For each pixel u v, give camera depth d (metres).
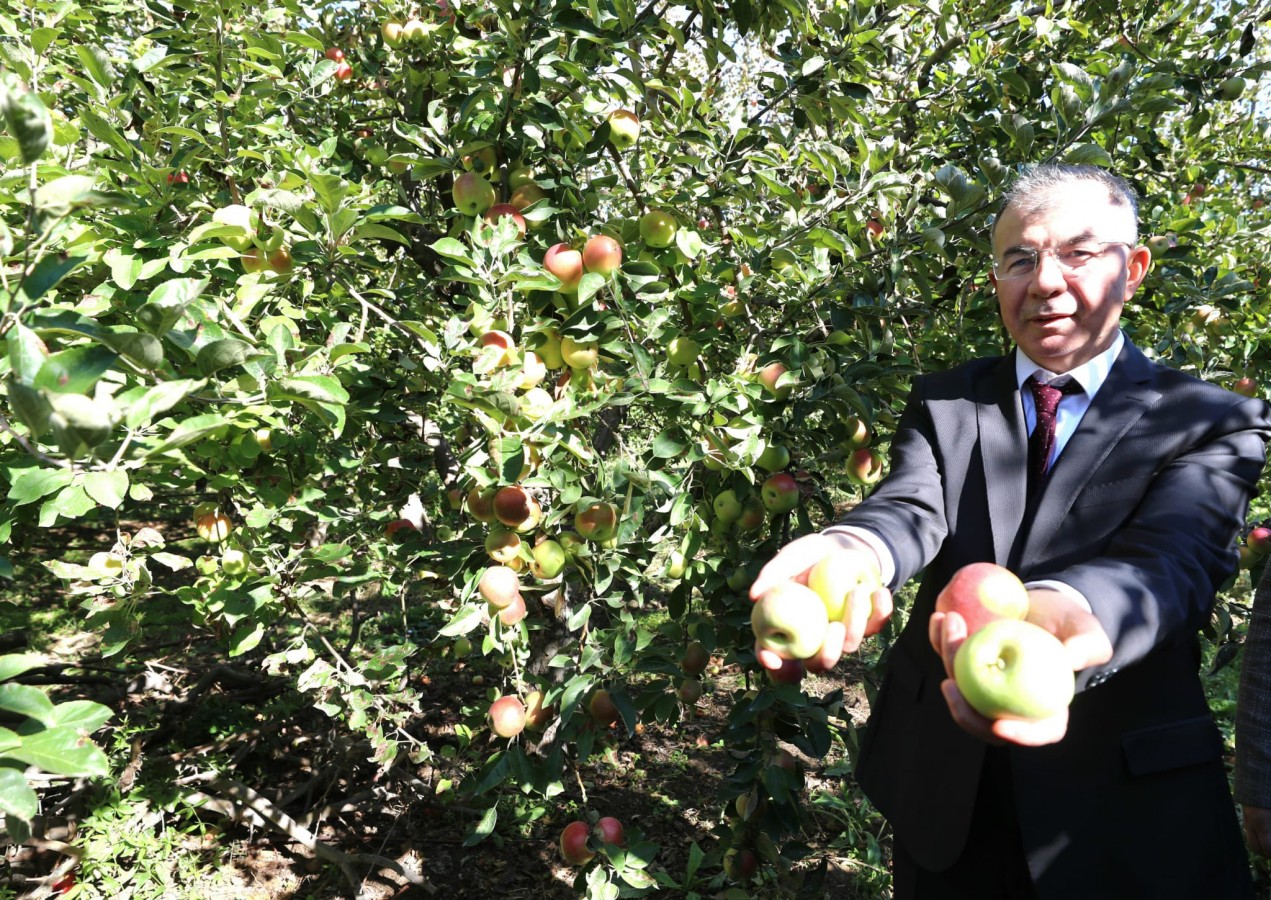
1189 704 1.44
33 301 1.09
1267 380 3.01
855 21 2.64
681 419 2.27
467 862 3.58
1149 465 1.42
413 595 5.32
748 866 2.45
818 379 2.14
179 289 1.21
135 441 1.48
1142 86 2.17
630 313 2.09
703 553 2.39
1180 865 1.39
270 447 2.19
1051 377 1.58
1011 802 1.59
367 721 2.69
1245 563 2.81
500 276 1.99
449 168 2.28
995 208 2.17
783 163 2.96
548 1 2.09
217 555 2.38
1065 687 0.84
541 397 1.94
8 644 3.75
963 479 1.63
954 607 1.00
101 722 1.04
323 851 3.50
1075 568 1.11
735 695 2.89
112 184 2.05
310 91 2.78
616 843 2.42
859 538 1.32
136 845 3.38
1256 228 3.53
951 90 3.37
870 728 1.83
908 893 1.75
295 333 2.03
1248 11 3.44
